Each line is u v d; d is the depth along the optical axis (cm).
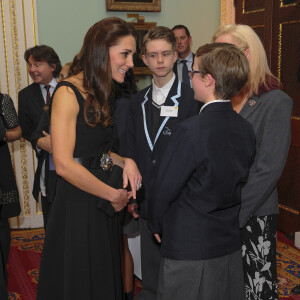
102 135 187
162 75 234
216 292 168
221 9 488
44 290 189
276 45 427
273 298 211
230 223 172
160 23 475
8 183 257
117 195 185
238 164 168
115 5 449
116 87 251
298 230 416
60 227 187
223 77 165
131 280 285
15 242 420
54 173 212
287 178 427
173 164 163
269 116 193
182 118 233
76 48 450
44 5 435
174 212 170
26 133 353
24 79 438
